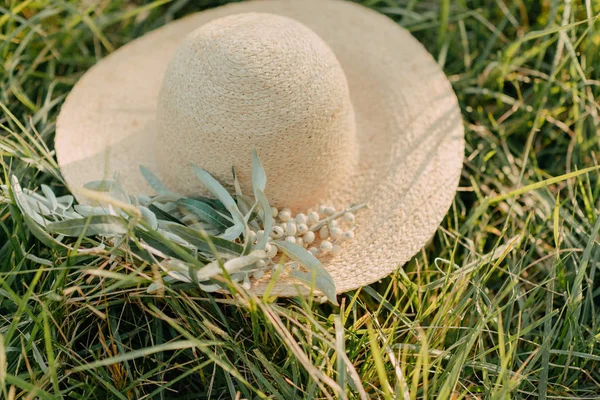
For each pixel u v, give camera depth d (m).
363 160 0.91
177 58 0.83
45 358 0.84
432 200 0.88
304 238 0.86
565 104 1.03
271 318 0.78
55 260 0.84
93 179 0.91
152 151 0.92
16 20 1.07
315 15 1.00
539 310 0.92
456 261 0.95
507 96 1.06
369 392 0.85
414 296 0.89
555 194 0.99
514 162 1.02
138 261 0.83
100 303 0.87
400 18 1.12
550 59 1.05
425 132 0.91
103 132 0.94
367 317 0.84
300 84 0.81
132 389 0.85
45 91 1.06
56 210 0.86
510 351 0.79
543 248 0.94
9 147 0.90
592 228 0.89
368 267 0.85
